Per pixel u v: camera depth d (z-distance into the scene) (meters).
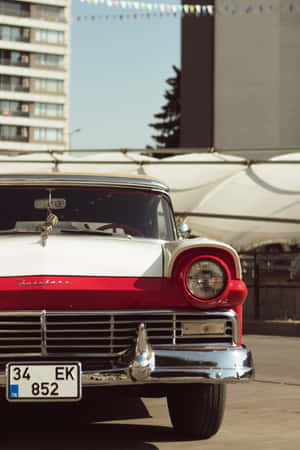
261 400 7.95
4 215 6.43
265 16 57.34
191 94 62.50
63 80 128.50
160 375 5.17
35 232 6.19
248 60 58.28
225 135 59.22
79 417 6.91
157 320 5.31
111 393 5.66
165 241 6.43
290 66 57.31
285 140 57.34
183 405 5.87
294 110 57.38
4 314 5.16
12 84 125.44
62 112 128.62
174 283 5.38
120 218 6.52
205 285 5.31
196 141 61.97
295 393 8.42
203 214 22.02
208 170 23.98
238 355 5.32
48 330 5.19
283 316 19.00
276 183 22.86
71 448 5.66
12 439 5.99
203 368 5.23
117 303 5.28
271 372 10.15
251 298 19.45
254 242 21.48
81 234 6.21
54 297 5.21
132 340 5.27
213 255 5.36
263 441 5.98
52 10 127.75
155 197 6.72
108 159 24.22
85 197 6.58
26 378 5.05
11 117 124.75
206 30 61.28
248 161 23.78
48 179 6.59
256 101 58.06
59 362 5.09
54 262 5.41
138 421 6.73
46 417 6.92
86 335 5.26
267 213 21.78
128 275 5.38
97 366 5.18
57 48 127.94
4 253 5.52
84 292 5.25
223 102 59.31
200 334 5.36
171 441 5.92
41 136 127.19
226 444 5.85
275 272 20.31
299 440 6.03
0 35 124.00
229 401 7.88
